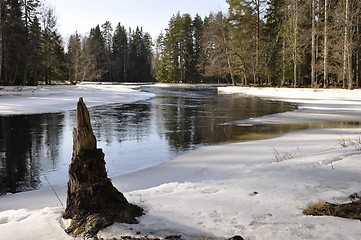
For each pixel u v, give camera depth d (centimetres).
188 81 7881
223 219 310
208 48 5966
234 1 4766
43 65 4406
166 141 1083
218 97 3462
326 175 450
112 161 820
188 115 1848
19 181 675
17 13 3931
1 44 3375
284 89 3584
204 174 630
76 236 289
